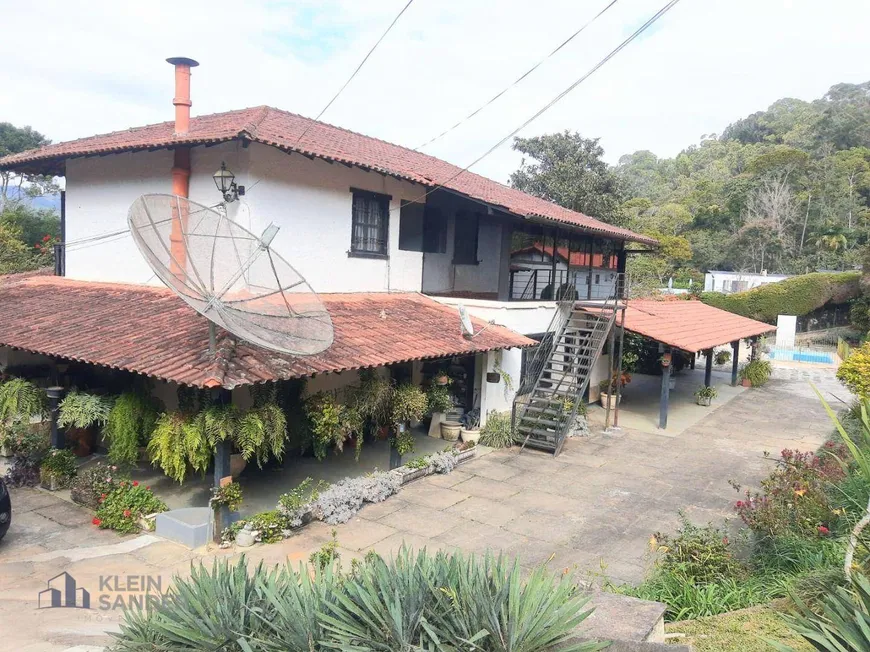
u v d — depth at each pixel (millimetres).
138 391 9633
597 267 21516
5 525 8125
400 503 10398
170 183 12672
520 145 37844
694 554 7062
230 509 8516
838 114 68938
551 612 3855
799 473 8430
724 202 59562
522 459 13367
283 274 10195
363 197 14133
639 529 9562
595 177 35562
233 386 7770
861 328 36188
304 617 3895
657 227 52875
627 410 19141
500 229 15617
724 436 16203
